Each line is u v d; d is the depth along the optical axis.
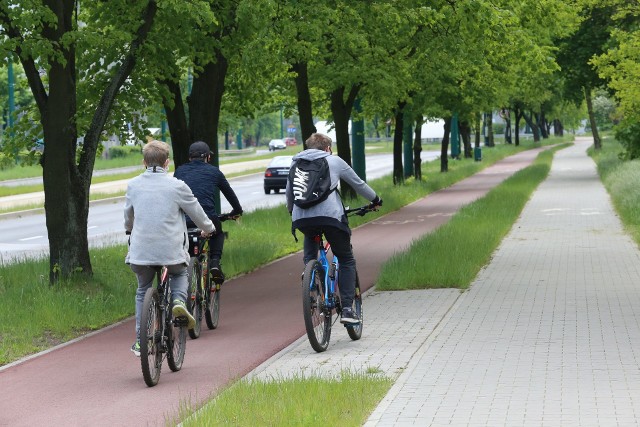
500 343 18.62
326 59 56.44
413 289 27.03
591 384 14.96
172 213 17.31
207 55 33.22
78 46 27.69
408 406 13.87
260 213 56.41
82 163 28.66
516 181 79.81
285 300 26.73
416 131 92.69
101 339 21.78
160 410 14.84
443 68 61.84
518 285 26.89
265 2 32.44
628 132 90.44
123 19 30.36
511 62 50.59
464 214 48.22
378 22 38.94
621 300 23.66
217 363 18.50
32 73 28.06
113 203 83.19
